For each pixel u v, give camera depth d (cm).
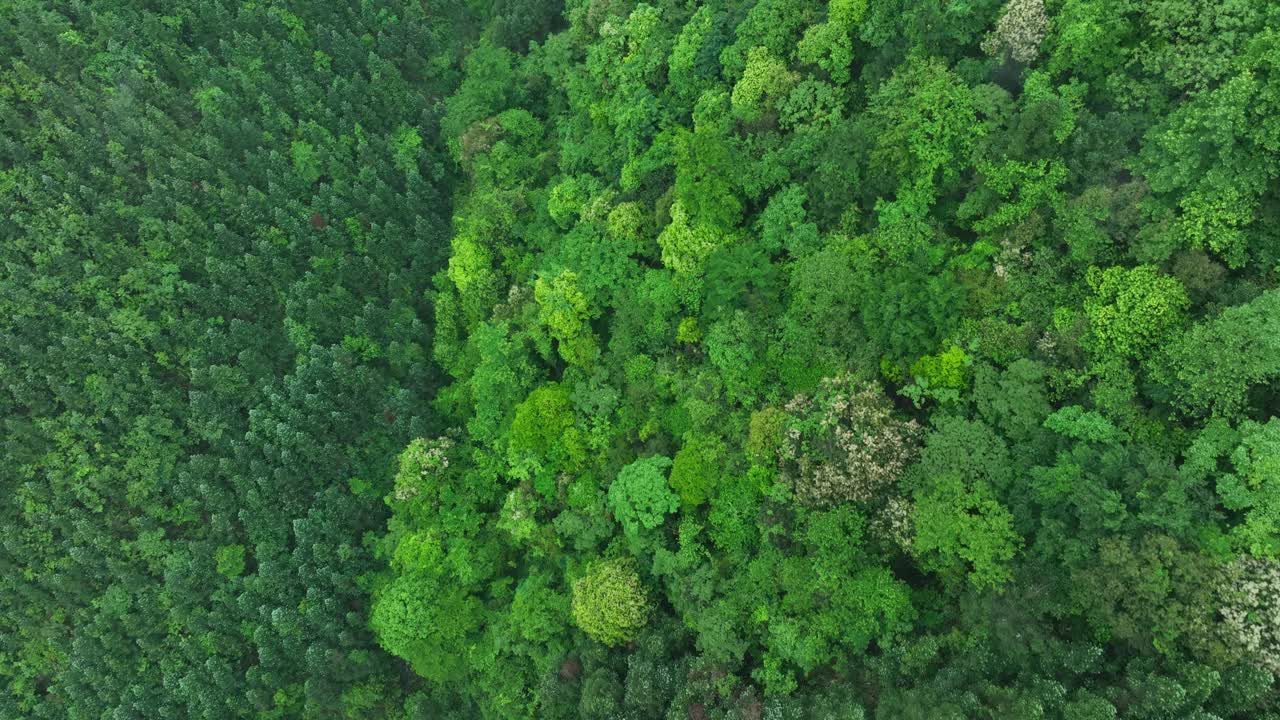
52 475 5522
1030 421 3186
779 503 3672
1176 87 3256
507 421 5178
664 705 3759
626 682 3891
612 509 4412
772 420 3706
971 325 3469
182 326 5909
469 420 5519
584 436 4581
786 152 4222
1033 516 3119
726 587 3809
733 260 4112
